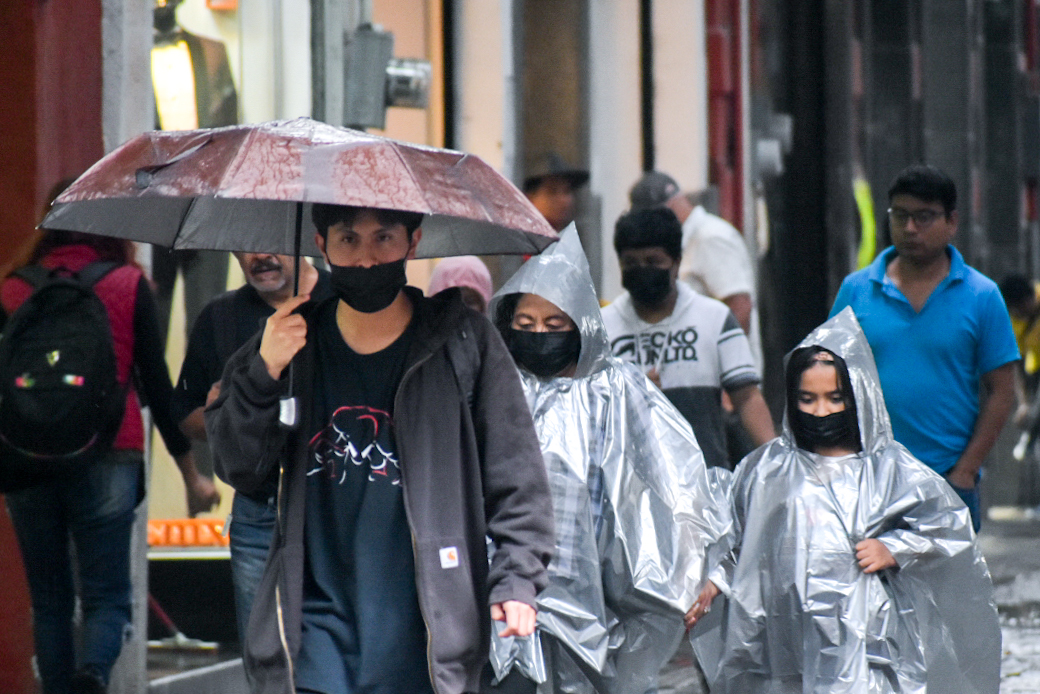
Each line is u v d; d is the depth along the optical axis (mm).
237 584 17250
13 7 18609
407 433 11797
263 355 11570
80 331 17625
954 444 20188
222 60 25141
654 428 16672
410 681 11680
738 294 28594
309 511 11875
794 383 18062
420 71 26609
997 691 18094
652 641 16625
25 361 17562
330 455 11859
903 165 57438
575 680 16078
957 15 58938
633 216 21234
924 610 17891
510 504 11984
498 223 11578
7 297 18109
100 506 18562
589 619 15852
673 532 16375
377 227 11648
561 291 16344
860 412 17875
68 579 18656
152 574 24250
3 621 18516
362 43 26094
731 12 44219
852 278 20875
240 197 11047
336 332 12023
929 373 20156
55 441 17500
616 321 21656
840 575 17500
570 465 16109
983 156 62781
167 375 19141
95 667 18406
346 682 11617
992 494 56031
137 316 18672
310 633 11734
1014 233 69000
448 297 12117
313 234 13250
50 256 18438
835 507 17719
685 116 41531
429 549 11617
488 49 32375
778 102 50312
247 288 18812
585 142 39719
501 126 32406
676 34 41500
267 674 11695
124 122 20219
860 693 17141
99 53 19797
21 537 18469
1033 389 53406
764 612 17812
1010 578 35156
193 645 24094
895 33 57062
